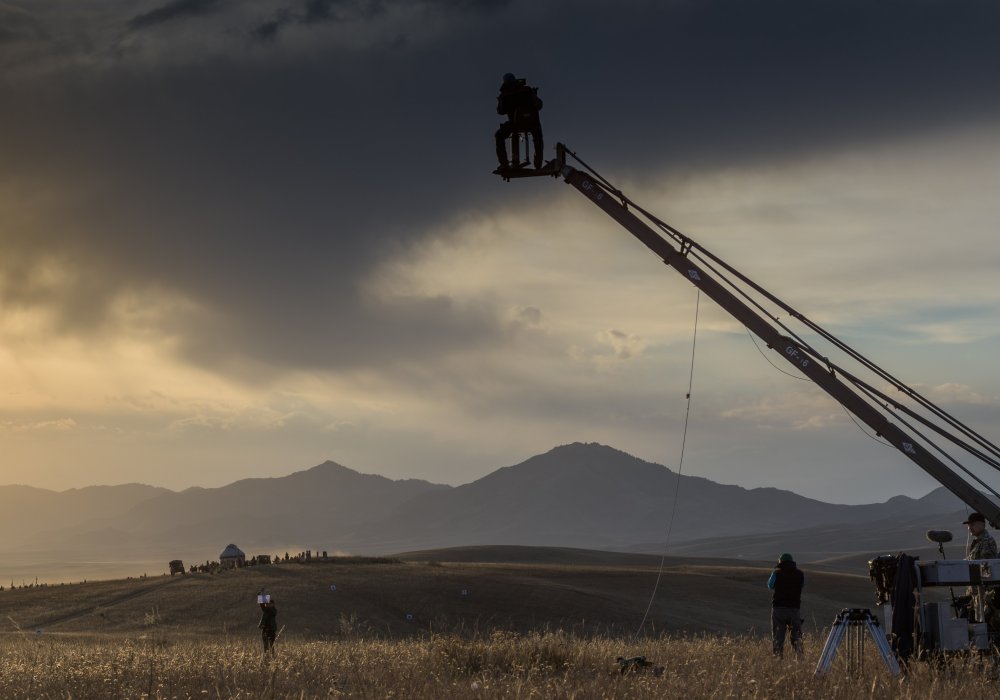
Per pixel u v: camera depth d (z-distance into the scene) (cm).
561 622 7575
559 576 11069
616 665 1633
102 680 1525
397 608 7969
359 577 9444
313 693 1378
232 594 8244
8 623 7031
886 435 2162
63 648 2850
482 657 1739
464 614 7838
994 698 1170
